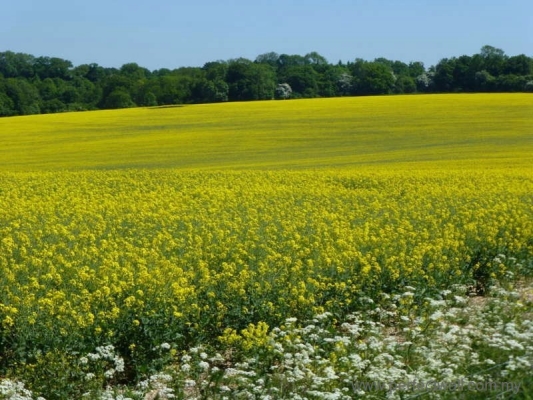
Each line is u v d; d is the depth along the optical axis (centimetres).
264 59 16188
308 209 1923
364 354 827
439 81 10088
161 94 9269
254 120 5844
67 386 808
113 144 4834
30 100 8662
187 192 2342
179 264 1196
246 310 973
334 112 6188
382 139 4791
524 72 9831
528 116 5650
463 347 795
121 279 1065
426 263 1252
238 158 4144
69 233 1474
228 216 1792
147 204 1977
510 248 1405
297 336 881
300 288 1045
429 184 2556
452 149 4244
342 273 1149
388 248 1309
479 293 1330
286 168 3641
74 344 862
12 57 12900
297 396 691
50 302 905
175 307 934
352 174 2912
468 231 1475
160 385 816
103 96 9569
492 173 2938
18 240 1424
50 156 4362
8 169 3806
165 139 5009
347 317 1046
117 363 822
